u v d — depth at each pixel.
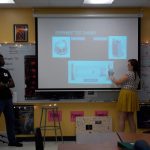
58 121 6.10
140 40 6.06
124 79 5.58
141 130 6.12
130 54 6.06
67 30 6.01
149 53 6.14
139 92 6.14
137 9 6.10
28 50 6.05
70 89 6.03
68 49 6.02
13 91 6.06
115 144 2.82
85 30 6.02
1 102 5.33
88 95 6.11
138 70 5.93
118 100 5.74
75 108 6.13
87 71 6.05
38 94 6.07
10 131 5.54
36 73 6.01
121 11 6.08
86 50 6.04
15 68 6.07
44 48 5.99
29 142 5.97
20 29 6.05
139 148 1.57
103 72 6.05
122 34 6.05
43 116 6.10
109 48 6.05
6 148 5.43
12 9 6.03
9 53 6.05
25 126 6.09
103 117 6.07
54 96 6.07
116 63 6.06
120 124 5.78
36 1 5.52
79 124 6.03
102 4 5.79
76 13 6.04
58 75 6.02
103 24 6.04
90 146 2.76
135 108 5.64
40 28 5.97
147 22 6.14
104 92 6.12
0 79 5.32
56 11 6.03
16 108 6.07
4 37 6.05
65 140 6.12
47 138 6.11
